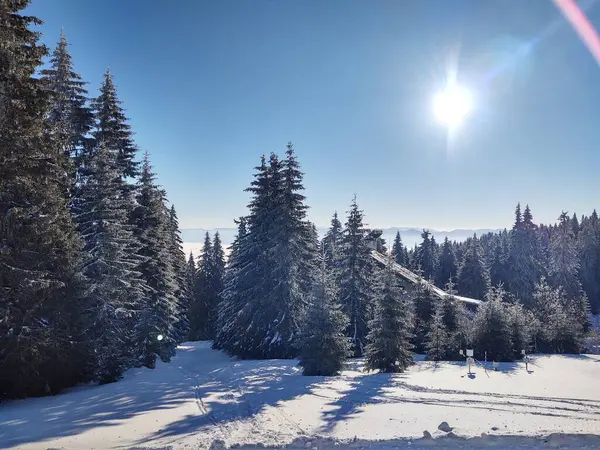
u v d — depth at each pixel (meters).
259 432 11.12
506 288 65.75
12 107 12.56
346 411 13.72
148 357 27.03
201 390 18.05
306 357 22.52
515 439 9.81
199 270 60.41
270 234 31.80
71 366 19.11
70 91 25.27
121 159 28.72
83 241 19.95
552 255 68.31
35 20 13.47
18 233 15.80
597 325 66.31
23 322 16.36
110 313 21.39
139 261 25.02
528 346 38.00
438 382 19.80
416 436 10.38
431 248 89.00
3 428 11.73
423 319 39.75
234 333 34.25
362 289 34.66
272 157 33.69
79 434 10.99
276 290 31.09
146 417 12.92
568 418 13.08
